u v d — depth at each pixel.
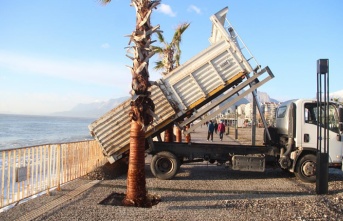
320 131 8.91
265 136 12.33
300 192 8.98
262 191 9.05
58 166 8.33
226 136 39.50
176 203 7.34
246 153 11.12
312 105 10.71
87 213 6.30
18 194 6.93
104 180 10.01
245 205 7.05
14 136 57.66
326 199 7.55
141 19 7.30
